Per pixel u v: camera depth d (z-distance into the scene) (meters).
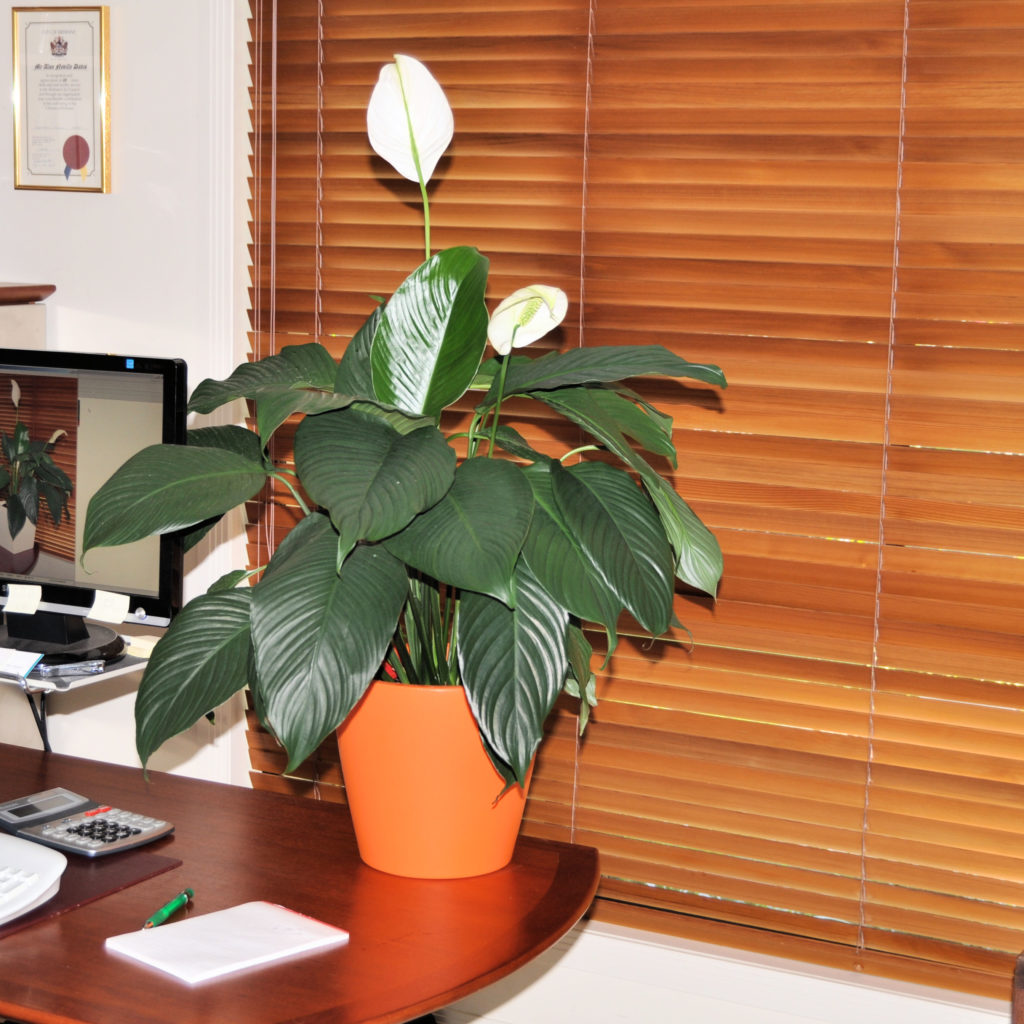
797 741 1.89
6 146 2.20
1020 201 1.70
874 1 1.73
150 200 2.12
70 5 2.10
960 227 1.73
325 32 2.02
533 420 1.96
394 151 1.41
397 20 1.97
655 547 1.33
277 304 2.12
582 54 1.88
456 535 1.23
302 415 2.12
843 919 1.91
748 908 1.97
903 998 1.84
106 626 2.01
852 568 1.83
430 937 1.28
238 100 2.07
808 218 1.80
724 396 1.86
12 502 1.77
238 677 1.37
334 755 2.15
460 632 1.28
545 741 2.03
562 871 1.45
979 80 1.70
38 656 1.71
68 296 2.20
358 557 1.29
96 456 1.70
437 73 1.96
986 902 1.83
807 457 1.83
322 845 1.50
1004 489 1.74
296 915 1.30
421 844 1.40
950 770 1.81
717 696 1.92
